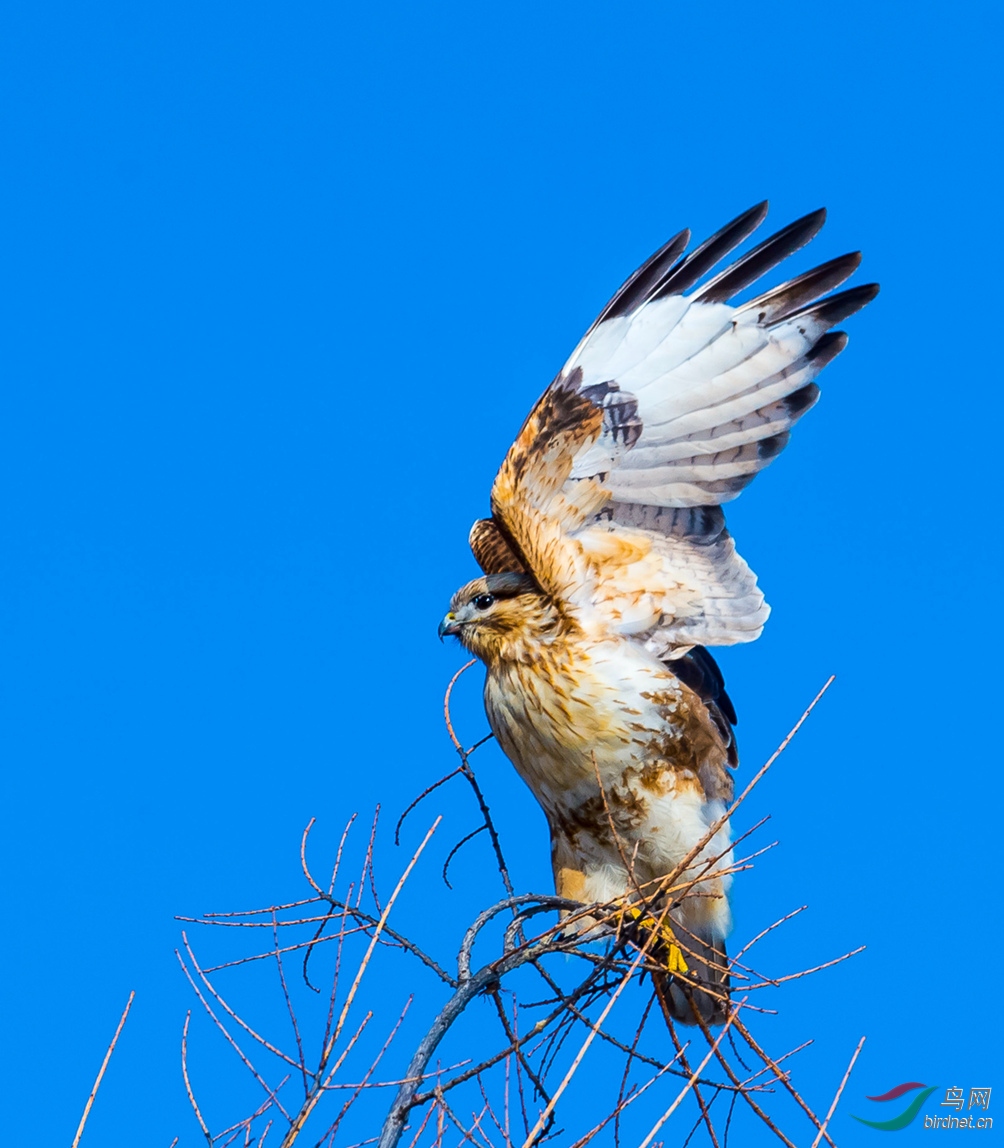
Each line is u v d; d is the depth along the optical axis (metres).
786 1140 6.96
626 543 12.19
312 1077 6.20
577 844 12.12
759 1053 7.29
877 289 12.01
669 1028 7.57
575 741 11.71
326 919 7.19
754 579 12.26
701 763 11.88
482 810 9.04
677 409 12.01
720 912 11.42
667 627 12.24
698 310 12.11
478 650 12.19
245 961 6.65
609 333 11.99
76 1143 5.43
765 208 12.16
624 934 7.79
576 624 11.94
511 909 8.88
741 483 12.16
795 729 7.82
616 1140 6.48
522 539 11.91
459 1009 7.30
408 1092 6.48
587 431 11.82
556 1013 6.99
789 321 12.09
